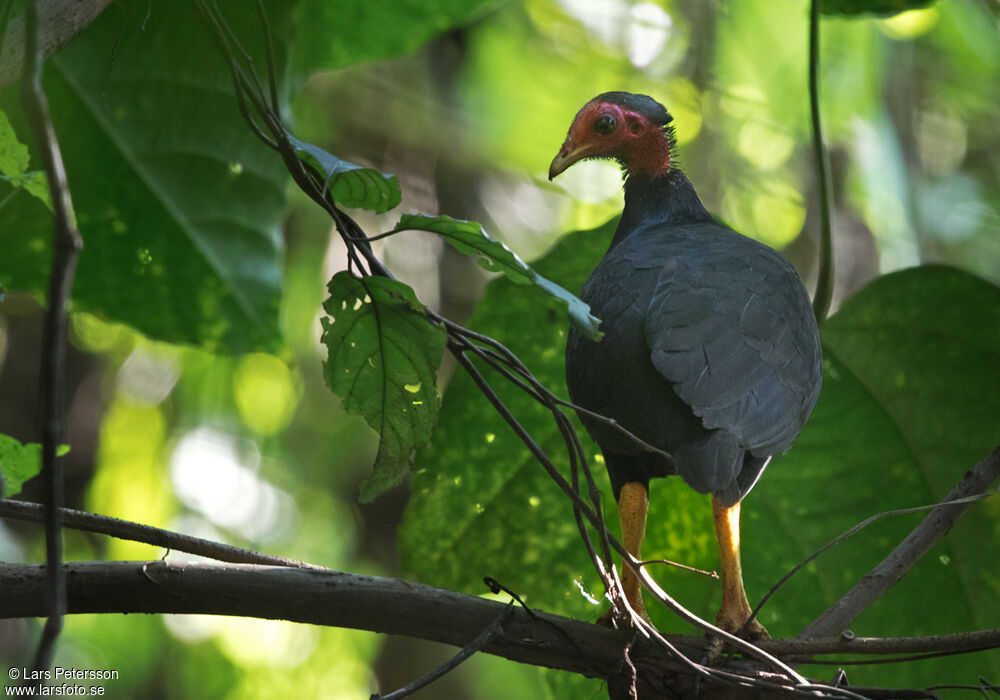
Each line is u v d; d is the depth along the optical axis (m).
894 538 8.63
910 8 9.57
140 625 17.95
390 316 6.04
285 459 18.92
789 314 7.36
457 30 18.67
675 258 7.62
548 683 8.25
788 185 18.58
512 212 19.22
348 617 6.09
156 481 17.78
